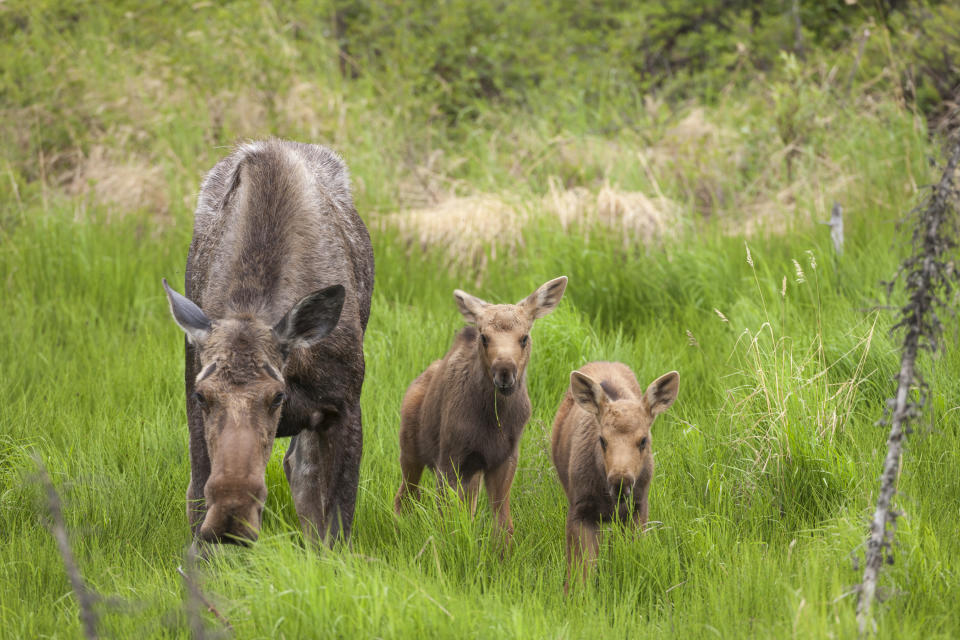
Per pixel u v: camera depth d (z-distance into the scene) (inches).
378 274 1409.9
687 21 2491.4
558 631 605.3
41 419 967.6
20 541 745.0
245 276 754.8
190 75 1991.9
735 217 1685.5
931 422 858.1
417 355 1139.9
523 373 900.0
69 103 1953.7
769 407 863.7
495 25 2319.1
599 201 1578.5
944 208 606.9
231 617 618.2
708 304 1293.1
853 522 727.1
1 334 1160.2
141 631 611.8
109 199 1743.4
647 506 816.9
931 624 614.5
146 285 1387.8
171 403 1007.6
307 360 746.8
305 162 858.8
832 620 594.2
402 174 1867.6
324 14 2322.8
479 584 694.5
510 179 1801.2
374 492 892.0
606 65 2285.9
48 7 2154.3
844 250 1341.0
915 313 604.7
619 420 769.6
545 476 926.4
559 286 944.9
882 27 2092.8
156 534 794.2
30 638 617.3
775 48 2308.1
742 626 620.7
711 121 1987.0
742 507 809.5
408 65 2134.6
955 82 1925.4
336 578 645.3
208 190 870.4
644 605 691.4
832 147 1755.7
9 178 1704.0
